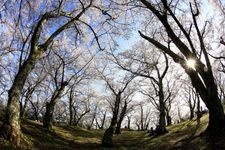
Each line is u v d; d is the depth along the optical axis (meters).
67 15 20.75
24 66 16.77
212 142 17.66
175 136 31.53
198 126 32.50
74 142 27.66
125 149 25.55
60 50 37.47
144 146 28.59
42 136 24.56
